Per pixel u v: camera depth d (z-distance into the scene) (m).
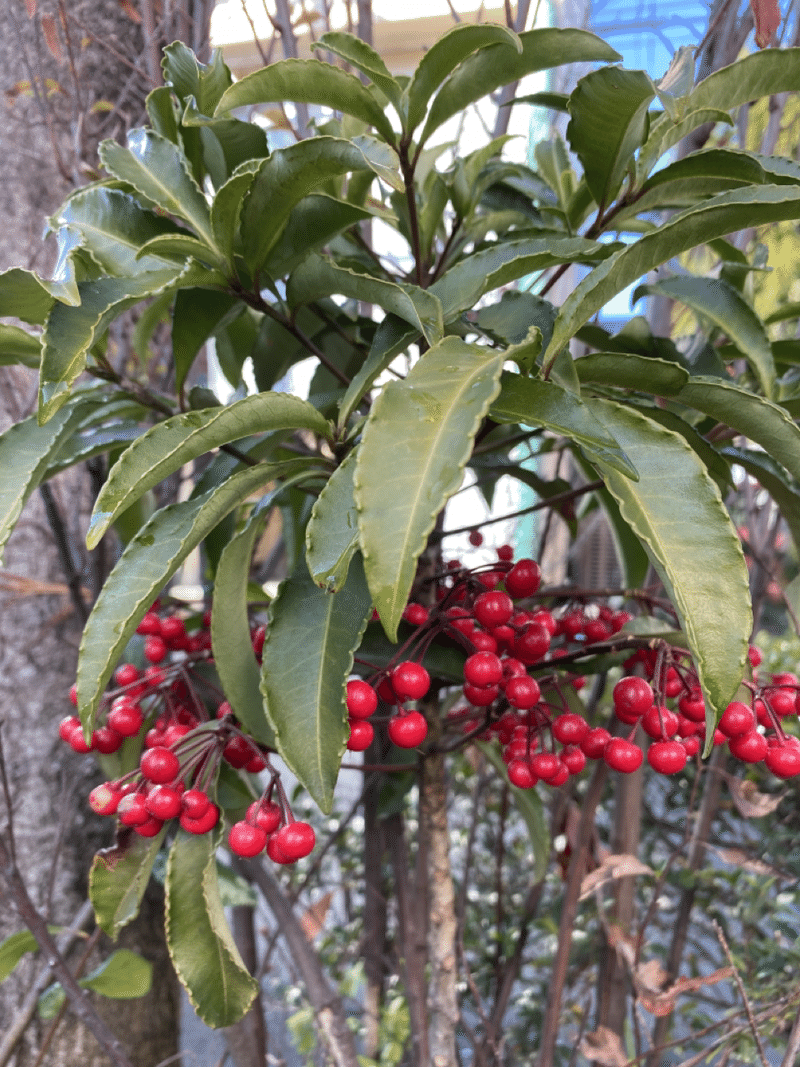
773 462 0.21
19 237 0.31
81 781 0.32
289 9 0.25
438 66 0.17
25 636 0.32
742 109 0.27
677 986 0.24
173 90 0.20
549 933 0.39
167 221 0.20
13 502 0.19
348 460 0.15
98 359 0.21
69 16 0.30
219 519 0.16
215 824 0.19
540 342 0.15
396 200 0.23
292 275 0.19
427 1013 0.27
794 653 0.46
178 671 0.21
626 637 0.20
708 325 0.25
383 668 0.19
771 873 0.27
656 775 0.44
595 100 0.18
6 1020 0.31
